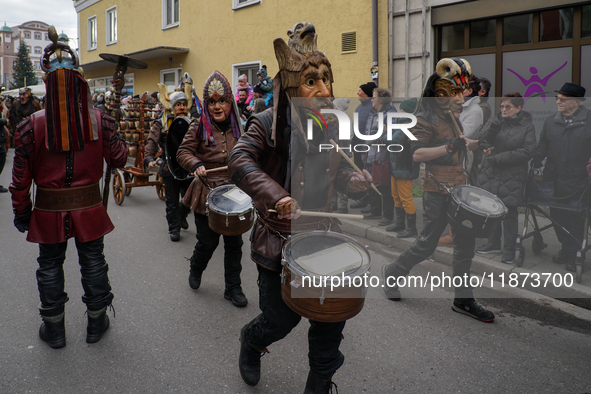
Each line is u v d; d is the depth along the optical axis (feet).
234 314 11.57
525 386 8.47
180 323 11.05
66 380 8.69
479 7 24.27
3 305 11.93
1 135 26.99
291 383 8.67
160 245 17.66
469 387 8.46
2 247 17.03
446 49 26.45
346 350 9.72
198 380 8.73
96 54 67.00
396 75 28.40
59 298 9.74
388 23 28.27
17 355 9.55
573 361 9.29
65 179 9.29
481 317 10.88
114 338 10.31
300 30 6.68
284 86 6.64
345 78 31.07
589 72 21.17
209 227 12.23
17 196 9.29
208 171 12.22
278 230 7.05
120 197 25.00
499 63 24.25
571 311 11.41
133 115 25.89
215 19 43.73
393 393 8.30
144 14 54.75
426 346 9.85
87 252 9.90
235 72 42.37
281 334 7.44
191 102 19.99
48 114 8.93
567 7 21.57
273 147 7.03
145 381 8.68
